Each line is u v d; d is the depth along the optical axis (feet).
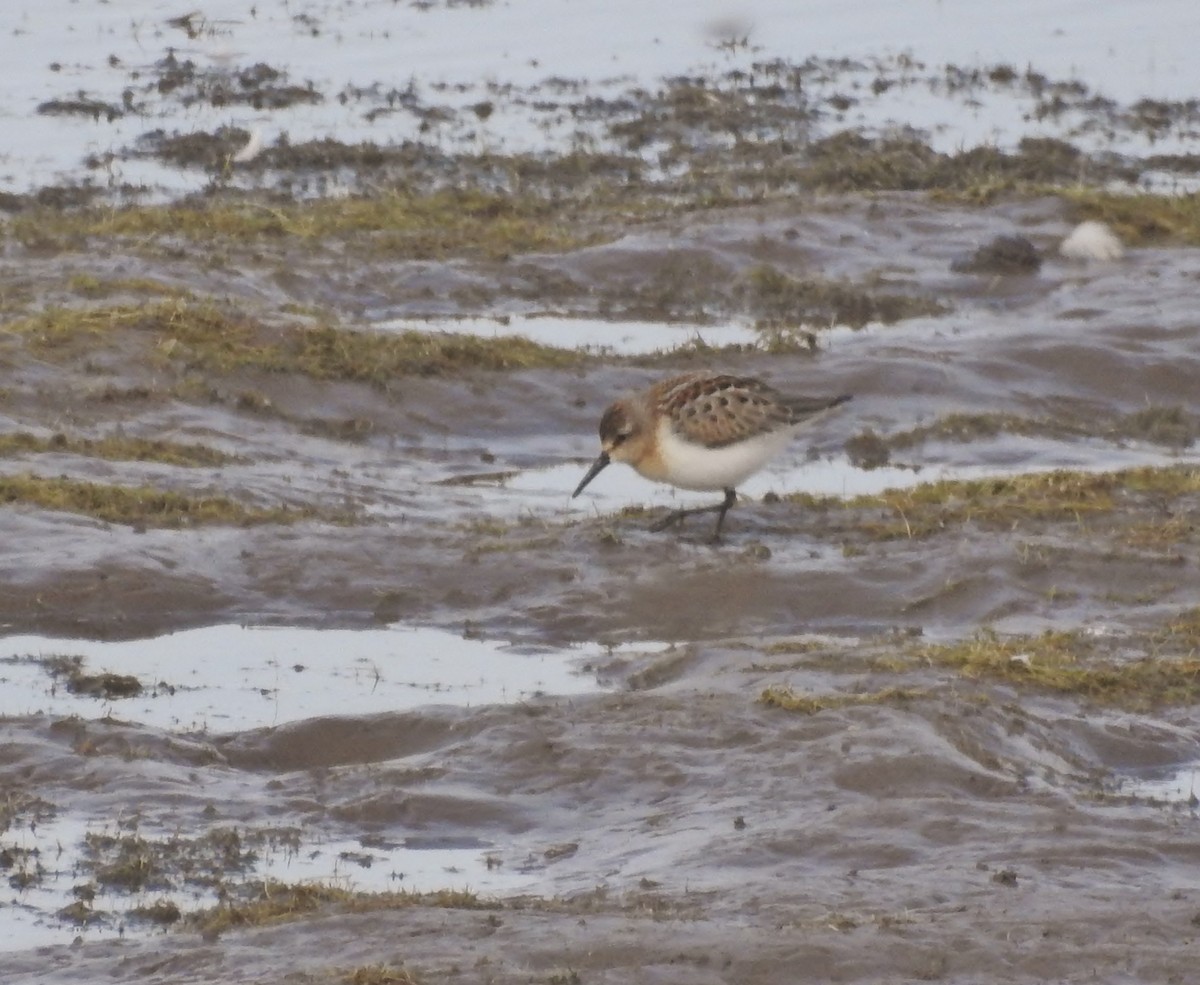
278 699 44.14
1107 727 40.83
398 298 78.13
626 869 34.22
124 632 48.60
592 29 115.55
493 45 112.16
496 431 65.72
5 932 32.07
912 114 103.50
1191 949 30.01
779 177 93.20
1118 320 75.25
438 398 66.33
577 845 35.78
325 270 79.15
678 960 29.35
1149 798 37.63
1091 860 33.76
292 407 64.49
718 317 78.89
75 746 39.78
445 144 96.84
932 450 65.00
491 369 68.59
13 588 49.24
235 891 33.73
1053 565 51.06
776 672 43.14
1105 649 46.29
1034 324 75.41
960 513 55.21
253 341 67.21
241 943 30.32
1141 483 57.77
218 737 41.06
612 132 99.30
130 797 37.60
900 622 49.49
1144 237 86.79
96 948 30.63
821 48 113.91
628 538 53.36
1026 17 120.06
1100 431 67.82
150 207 84.84
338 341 67.82
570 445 65.36
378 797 37.47
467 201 88.58
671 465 53.52
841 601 50.21
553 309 78.64
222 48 108.88
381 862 35.19
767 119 101.76
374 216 85.92
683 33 115.34
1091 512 55.36
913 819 35.37
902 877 32.99
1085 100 106.32
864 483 61.57
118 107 98.94
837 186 92.32
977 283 81.46
